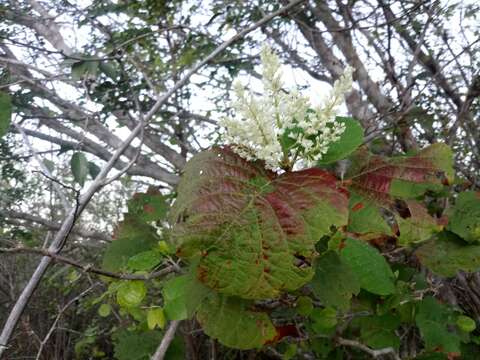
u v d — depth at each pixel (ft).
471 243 1.94
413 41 4.37
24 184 4.33
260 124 1.33
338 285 1.54
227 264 1.14
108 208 6.27
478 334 2.61
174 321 1.74
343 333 2.58
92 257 4.39
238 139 1.35
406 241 1.60
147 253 1.64
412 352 2.47
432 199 2.67
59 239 1.83
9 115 1.70
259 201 1.22
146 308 1.85
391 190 1.69
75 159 2.22
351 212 1.51
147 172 4.48
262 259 1.15
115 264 1.82
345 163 1.64
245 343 1.37
